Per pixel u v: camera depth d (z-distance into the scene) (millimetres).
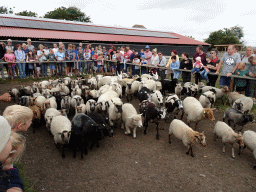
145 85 8641
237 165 4418
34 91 8812
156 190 3590
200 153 4895
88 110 6605
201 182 3826
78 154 4809
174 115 7500
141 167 4289
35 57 13781
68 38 25766
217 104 8336
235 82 8188
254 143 4328
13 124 1793
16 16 28781
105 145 5258
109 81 10234
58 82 10281
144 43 35625
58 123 4773
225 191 3588
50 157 4609
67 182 3746
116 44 30516
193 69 9391
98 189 3582
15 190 1276
